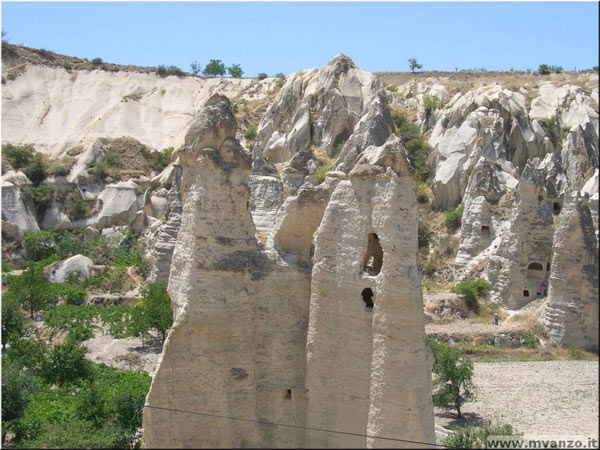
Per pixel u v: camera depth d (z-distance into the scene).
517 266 52.91
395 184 19.42
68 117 125.19
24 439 27.89
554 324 42.53
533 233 52.91
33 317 56.97
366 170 19.92
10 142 114.88
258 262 21.47
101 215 91.50
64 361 34.97
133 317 47.34
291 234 22.45
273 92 121.12
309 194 22.27
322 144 92.44
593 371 27.75
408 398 18.78
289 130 95.69
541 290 52.06
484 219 62.28
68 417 28.31
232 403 20.48
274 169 41.41
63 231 91.06
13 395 28.78
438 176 78.38
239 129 107.25
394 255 19.23
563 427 27.66
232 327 20.72
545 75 112.00
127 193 93.06
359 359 19.81
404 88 111.00
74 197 94.69
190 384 20.38
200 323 20.31
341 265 20.31
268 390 21.34
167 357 20.31
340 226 20.50
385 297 19.19
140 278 70.06
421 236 73.31
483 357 43.16
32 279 58.62
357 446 19.56
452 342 46.12
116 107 126.31
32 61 135.75
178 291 20.89
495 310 52.25
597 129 87.19
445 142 82.81
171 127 125.62
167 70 142.25
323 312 20.56
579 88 93.69
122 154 108.44
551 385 33.59
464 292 53.22
